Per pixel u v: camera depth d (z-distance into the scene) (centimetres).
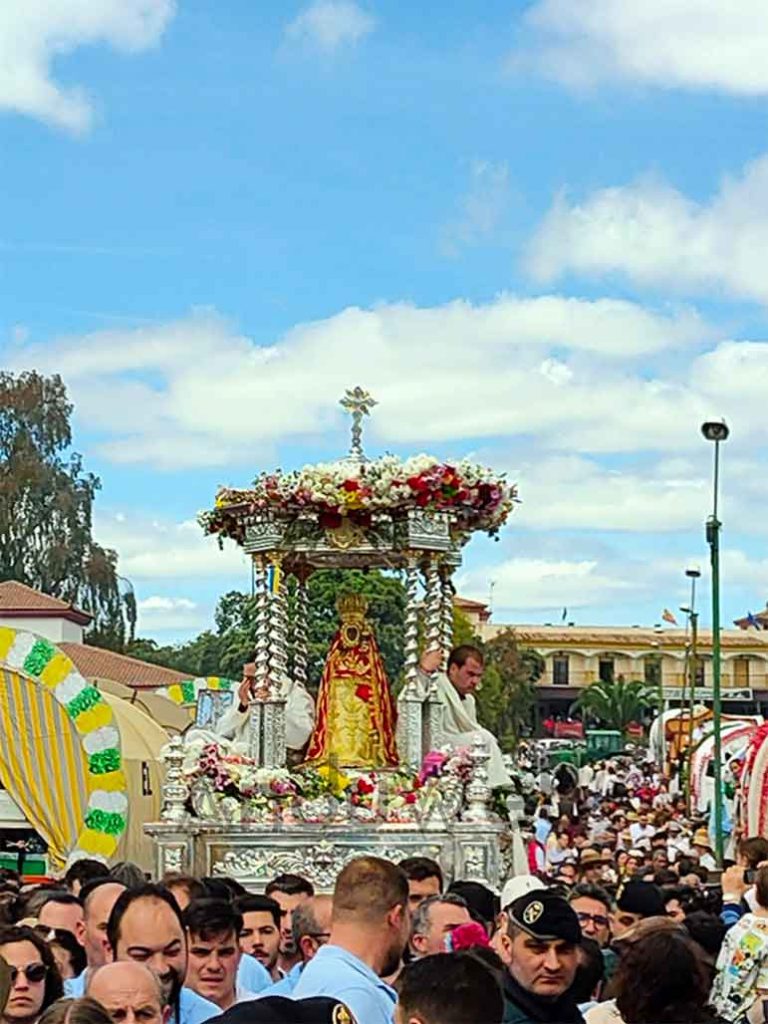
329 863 1783
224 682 3844
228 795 1792
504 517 1905
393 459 1859
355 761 1892
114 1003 739
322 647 2448
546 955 851
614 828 3788
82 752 2250
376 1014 823
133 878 1160
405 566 1900
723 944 1100
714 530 3325
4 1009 819
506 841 1892
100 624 7225
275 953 1120
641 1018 795
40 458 7275
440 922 1002
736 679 15175
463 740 1898
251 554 1905
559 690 15325
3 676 2252
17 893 1343
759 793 2636
